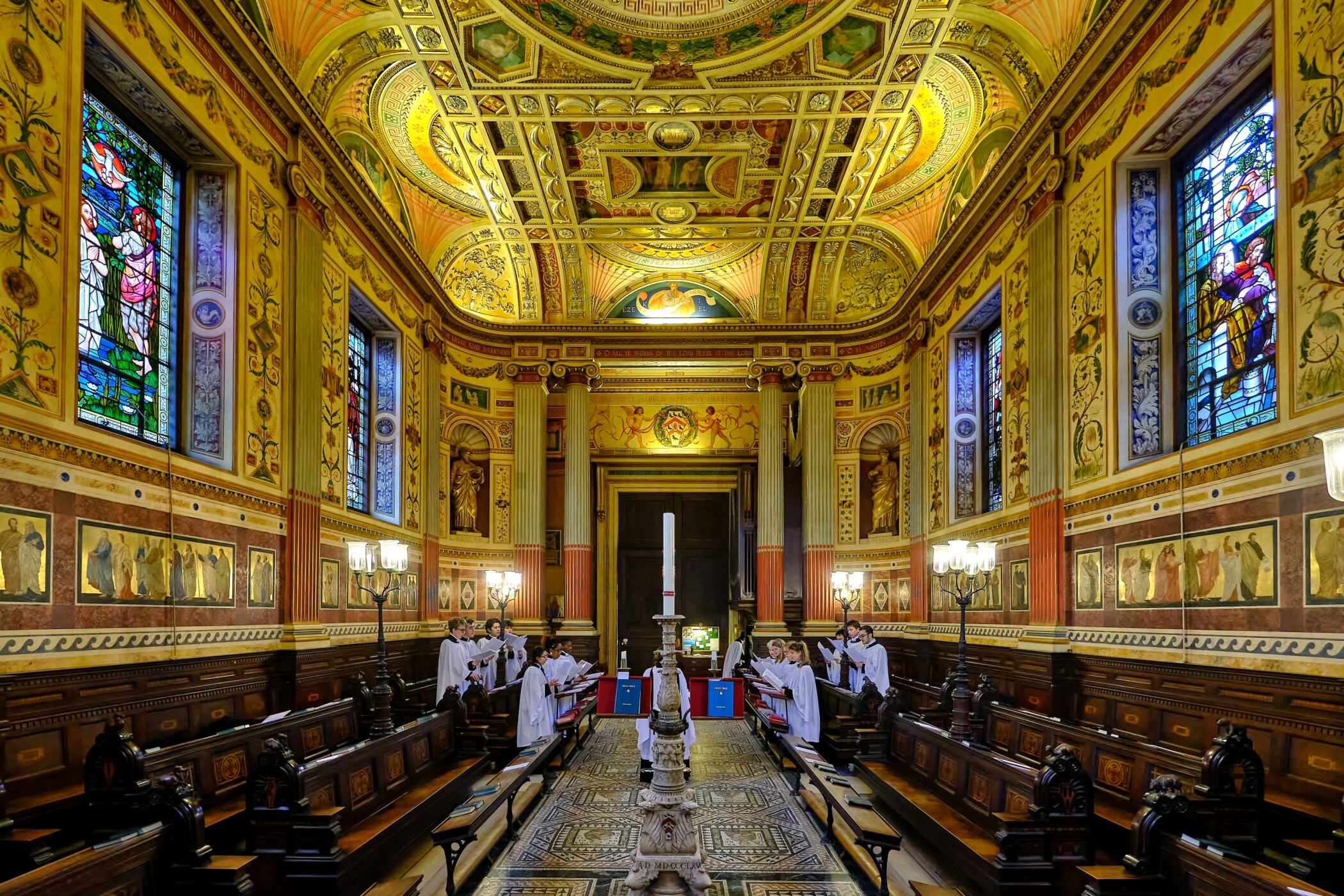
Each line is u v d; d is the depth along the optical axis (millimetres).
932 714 11414
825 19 11414
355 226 13773
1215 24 8219
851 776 11266
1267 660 7195
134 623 7887
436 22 11578
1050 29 11359
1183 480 8531
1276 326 7301
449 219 18156
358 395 15555
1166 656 8672
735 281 21031
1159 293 9844
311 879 5656
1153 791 4762
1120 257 9961
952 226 15211
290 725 8633
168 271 9562
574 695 13609
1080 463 10711
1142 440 9727
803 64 12570
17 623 6449
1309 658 6723
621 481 24281
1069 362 11070
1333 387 6594
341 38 11867
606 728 16469
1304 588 6840
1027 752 9078
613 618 24047
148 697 8039
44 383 6855
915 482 17766
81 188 7527
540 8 11398
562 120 14141
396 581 15391
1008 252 13281
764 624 20016
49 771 6688
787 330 20453
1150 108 9320
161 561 8352
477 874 7355
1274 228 7719
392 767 8109
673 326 20641
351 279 13734
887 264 19875
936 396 16984
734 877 7336
